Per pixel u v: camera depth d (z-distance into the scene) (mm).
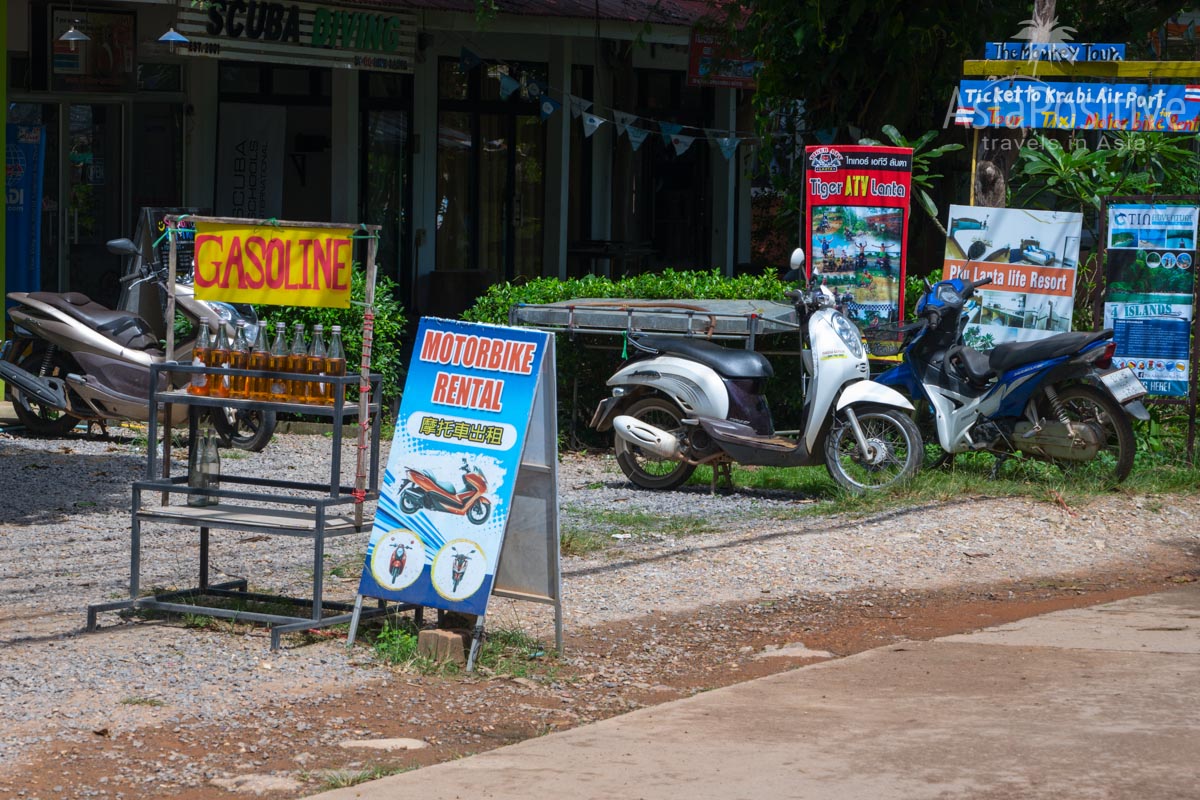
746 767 5375
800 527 10281
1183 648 7184
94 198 17531
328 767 5426
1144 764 5387
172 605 7348
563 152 21438
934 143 16453
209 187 18203
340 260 7152
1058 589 8820
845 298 11727
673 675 6883
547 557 6996
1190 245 12172
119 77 17422
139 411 13273
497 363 6879
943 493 11055
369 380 7293
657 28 19891
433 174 21000
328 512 10398
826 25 15727
